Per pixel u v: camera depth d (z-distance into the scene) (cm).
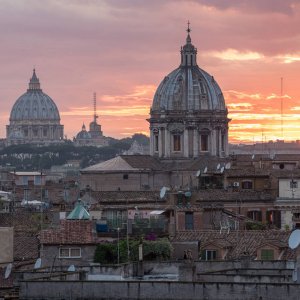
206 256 12875
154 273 10300
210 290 8375
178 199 18525
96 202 19600
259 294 8269
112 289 8644
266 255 12569
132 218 14938
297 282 8594
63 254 12456
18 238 13312
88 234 12525
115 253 12250
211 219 16375
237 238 13425
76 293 8756
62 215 17775
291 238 10362
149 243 11956
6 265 11688
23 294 8881
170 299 8475
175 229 14500
